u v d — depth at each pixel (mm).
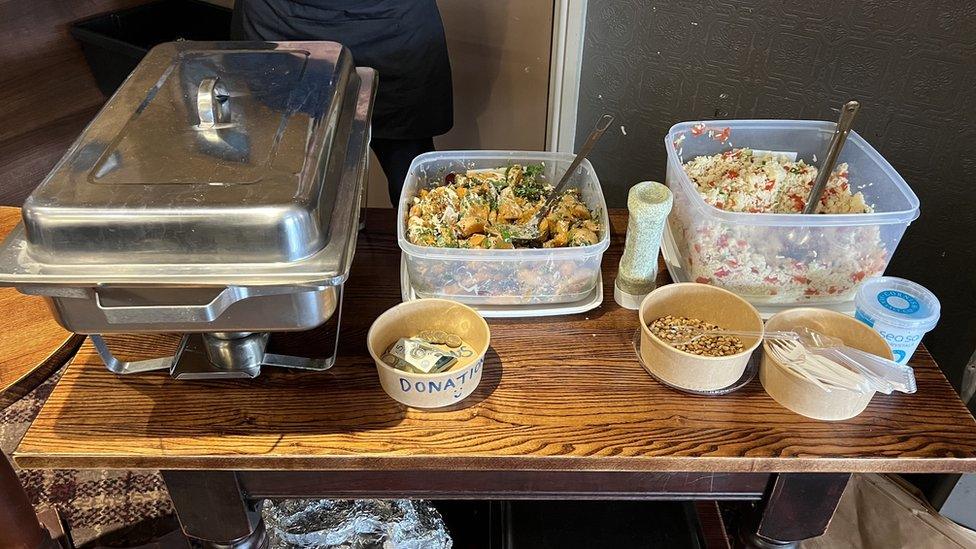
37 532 1221
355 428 974
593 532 1265
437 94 1766
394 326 1059
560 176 1322
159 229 830
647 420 987
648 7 1521
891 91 1380
